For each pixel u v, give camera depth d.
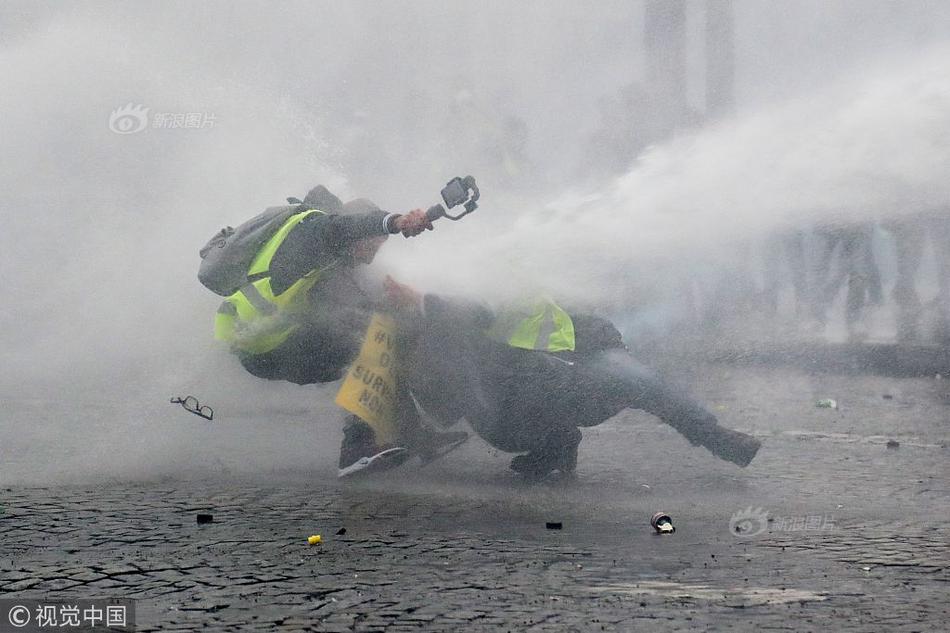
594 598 12.58
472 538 15.37
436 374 19.62
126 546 14.74
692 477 20.12
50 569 13.66
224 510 16.95
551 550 14.73
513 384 19.50
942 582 13.31
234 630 11.50
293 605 12.29
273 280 18.78
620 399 19.69
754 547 14.98
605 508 17.48
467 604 12.34
